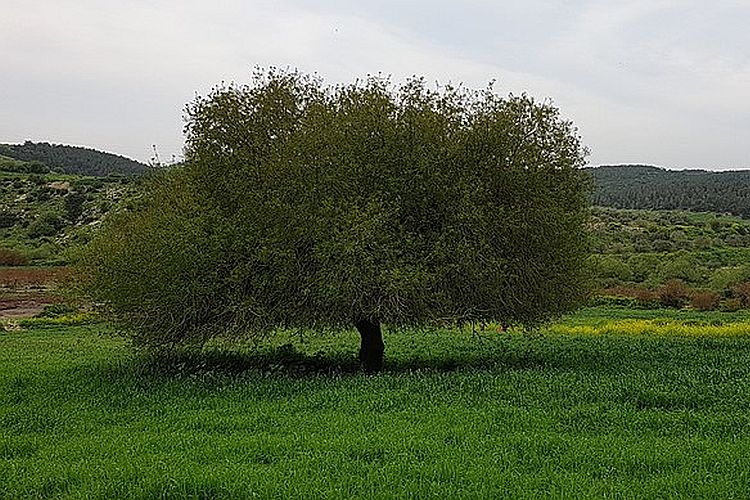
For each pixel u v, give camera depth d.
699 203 159.88
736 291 58.94
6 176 126.06
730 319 44.97
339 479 10.58
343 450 12.11
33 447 13.38
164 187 23.59
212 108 22.97
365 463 11.46
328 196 21.56
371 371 22.75
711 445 12.34
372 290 21.02
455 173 22.28
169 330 22.03
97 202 107.00
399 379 19.48
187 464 11.47
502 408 15.44
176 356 24.12
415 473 10.80
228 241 20.98
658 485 10.24
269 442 12.74
